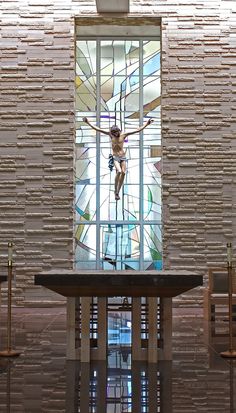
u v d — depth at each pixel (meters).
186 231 12.62
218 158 12.73
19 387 5.40
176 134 12.80
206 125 12.78
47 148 12.78
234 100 12.84
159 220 13.45
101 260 13.34
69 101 12.87
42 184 12.72
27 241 12.59
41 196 12.69
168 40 12.94
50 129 12.82
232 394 5.16
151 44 13.77
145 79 13.76
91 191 13.53
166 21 12.97
